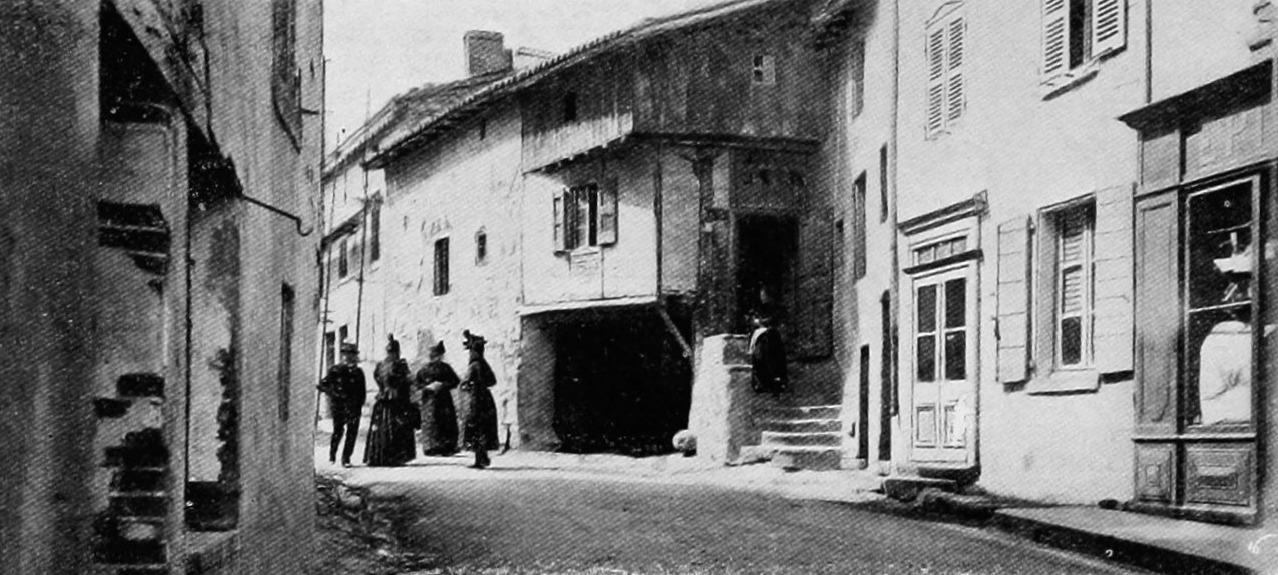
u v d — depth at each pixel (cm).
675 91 2080
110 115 480
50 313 364
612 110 2092
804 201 2136
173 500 482
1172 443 1105
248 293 666
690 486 1473
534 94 2272
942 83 1553
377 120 2667
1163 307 1125
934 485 1401
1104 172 1223
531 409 2233
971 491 1398
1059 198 1296
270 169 734
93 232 400
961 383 1466
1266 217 1020
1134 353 1163
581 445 2211
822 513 1231
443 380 2017
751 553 984
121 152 479
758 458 1847
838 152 2019
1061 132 1296
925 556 980
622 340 2186
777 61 2120
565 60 2078
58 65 364
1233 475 1045
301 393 883
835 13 1911
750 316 2109
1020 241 1352
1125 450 1177
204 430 638
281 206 775
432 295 2511
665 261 2081
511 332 2292
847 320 1923
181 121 498
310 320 930
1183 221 1110
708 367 1934
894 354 1630
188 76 511
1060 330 1318
